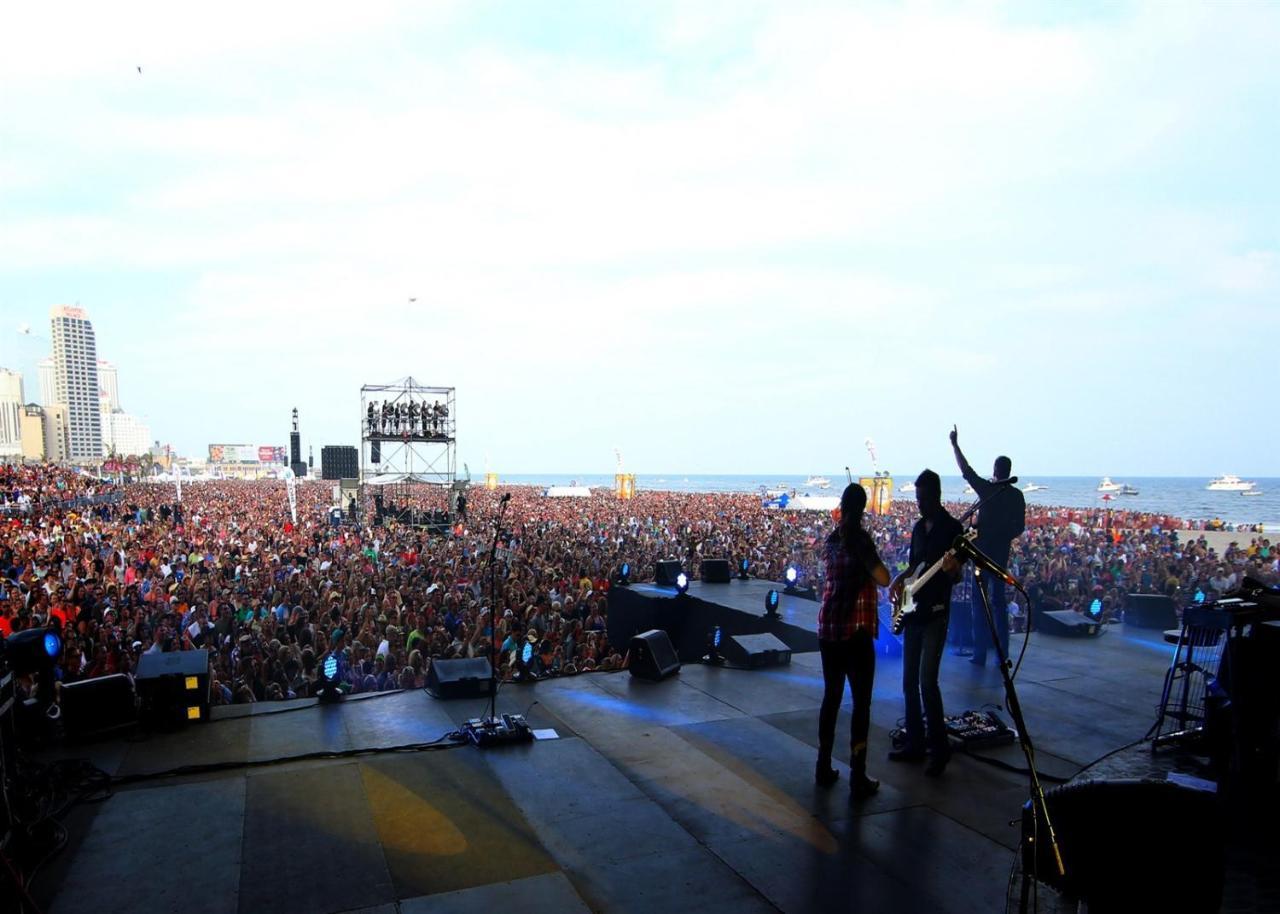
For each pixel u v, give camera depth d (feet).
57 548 71.31
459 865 11.94
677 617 38.24
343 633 40.22
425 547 81.46
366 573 60.90
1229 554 66.69
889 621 26.68
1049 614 29.48
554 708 19.80
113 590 50.98
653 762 16.25
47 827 12.75
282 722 18.39
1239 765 10.83
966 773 15.79
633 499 219.61
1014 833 13.10
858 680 14.62
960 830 13.23
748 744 17.37
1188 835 9.25
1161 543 82.17
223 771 15.51
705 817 13.69
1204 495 483.10
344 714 19.04
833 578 14.88
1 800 11.39
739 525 118.93
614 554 73.92
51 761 15.60
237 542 82.69
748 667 23.65
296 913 10.63
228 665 33.24
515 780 15.21
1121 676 22.93
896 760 16.44
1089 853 9.67
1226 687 12.56
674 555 79.30
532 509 163.63
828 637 14.76
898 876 11.69
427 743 17.07
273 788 14.69
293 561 71.15
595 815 13.73
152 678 17.70
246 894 11.10
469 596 53.72
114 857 12.11
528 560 67.62
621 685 21.97
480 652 37.40
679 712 19.57
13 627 35.01
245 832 12.96
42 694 16.14
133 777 15.03
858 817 13.71
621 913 10.67
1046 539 82.74
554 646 36.55
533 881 11.50
